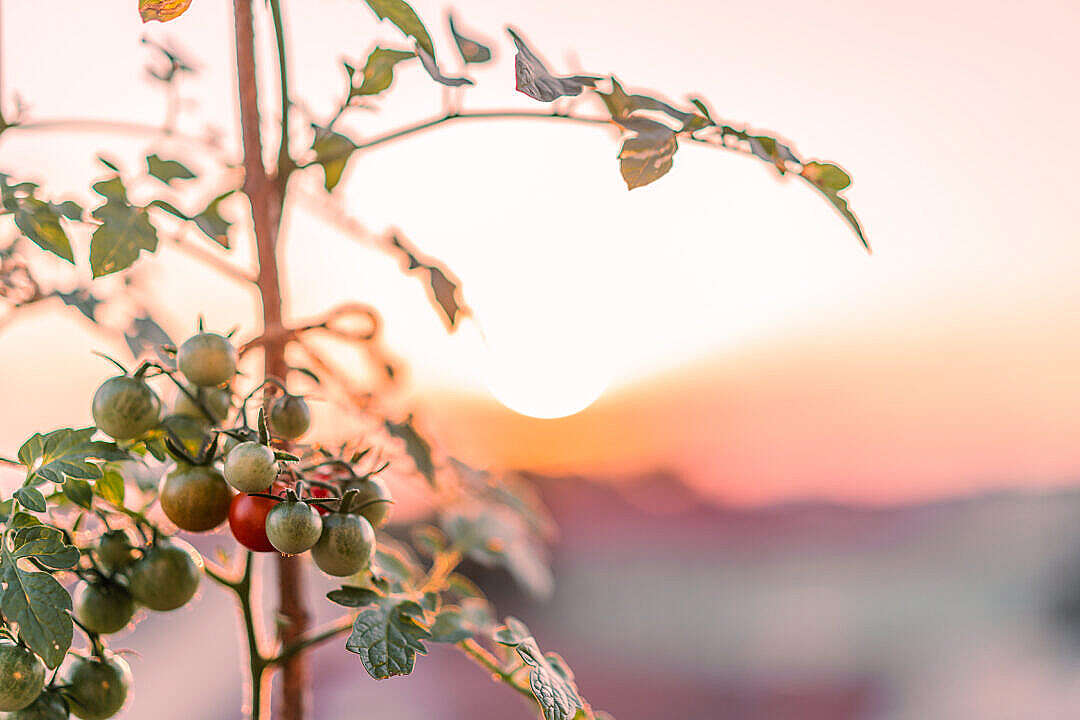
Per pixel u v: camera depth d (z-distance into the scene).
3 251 0.71
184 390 0.62
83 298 0.74
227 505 0.62
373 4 0.61
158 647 2.17
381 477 0.66
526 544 0.94
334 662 2.31
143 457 0.63
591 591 2.98
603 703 2.46
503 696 2.34
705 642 2.74
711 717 2.41
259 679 0.67
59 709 0.60
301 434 0.65
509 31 0.61
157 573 0.62
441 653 2.59
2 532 0.58
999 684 2.64
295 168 0.70
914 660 2.73
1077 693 2.58
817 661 2.68
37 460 0.60
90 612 0.62
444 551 0.84
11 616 0.56
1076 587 3.09
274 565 0.69
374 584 0.67
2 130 0.71
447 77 0.62
